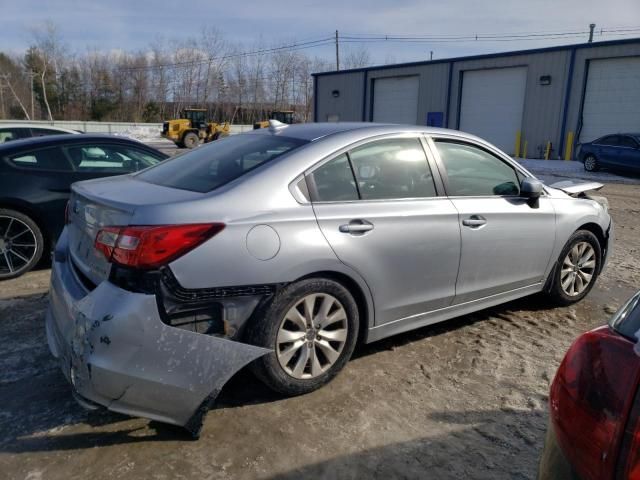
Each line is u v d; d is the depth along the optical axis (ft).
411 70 93.25
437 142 12.43
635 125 70.64
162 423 9.52
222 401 10.21
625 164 56.03
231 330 9.17
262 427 9.43
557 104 76.89
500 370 11.69
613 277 19.03
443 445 9.06
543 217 14.02
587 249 15.67
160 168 11.91
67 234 11.21
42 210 17.24
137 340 8.22
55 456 8.57
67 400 10.22
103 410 9.89
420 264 11.50
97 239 9.00
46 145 17.84
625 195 42.32
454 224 12.00
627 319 5.40
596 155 59.21
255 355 9.04
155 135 152.15
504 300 13.85
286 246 9.49
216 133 115.24
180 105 203.00
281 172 10.02
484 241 12.63
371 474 8.32
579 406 5.07
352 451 8.84
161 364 8.36
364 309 11.02
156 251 8.36
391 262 11.00
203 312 8.95
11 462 8.41
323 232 10.00
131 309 8.19
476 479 8.29
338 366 10.68
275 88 196.95
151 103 206.49
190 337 8.54
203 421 8.79
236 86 198.29
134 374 8.22
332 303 10.33
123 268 8.46
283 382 9.93
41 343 12.51
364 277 10.62
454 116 89.04
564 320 14.69
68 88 207.21
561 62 75.61
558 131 77.30
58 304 9.57
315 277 10.05
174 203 8.87
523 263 13.80
